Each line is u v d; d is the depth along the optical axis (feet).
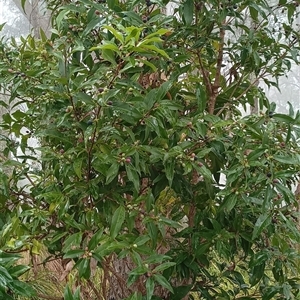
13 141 4.65
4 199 3.92
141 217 3.84
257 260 3.78
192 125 3.49
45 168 4.42
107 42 2.69
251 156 3.22
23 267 2.40
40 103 3.61
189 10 3.96
